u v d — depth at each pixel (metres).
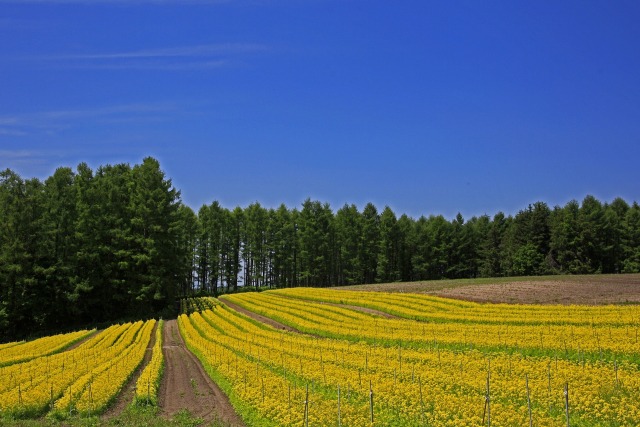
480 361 28.00
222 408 23.92
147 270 77.69
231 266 122.88
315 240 117.56
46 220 69.88
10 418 22.16
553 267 112.19
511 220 143.25
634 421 16.67
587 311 43.94
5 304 62.94
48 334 67.62
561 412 18.47
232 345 41.19
